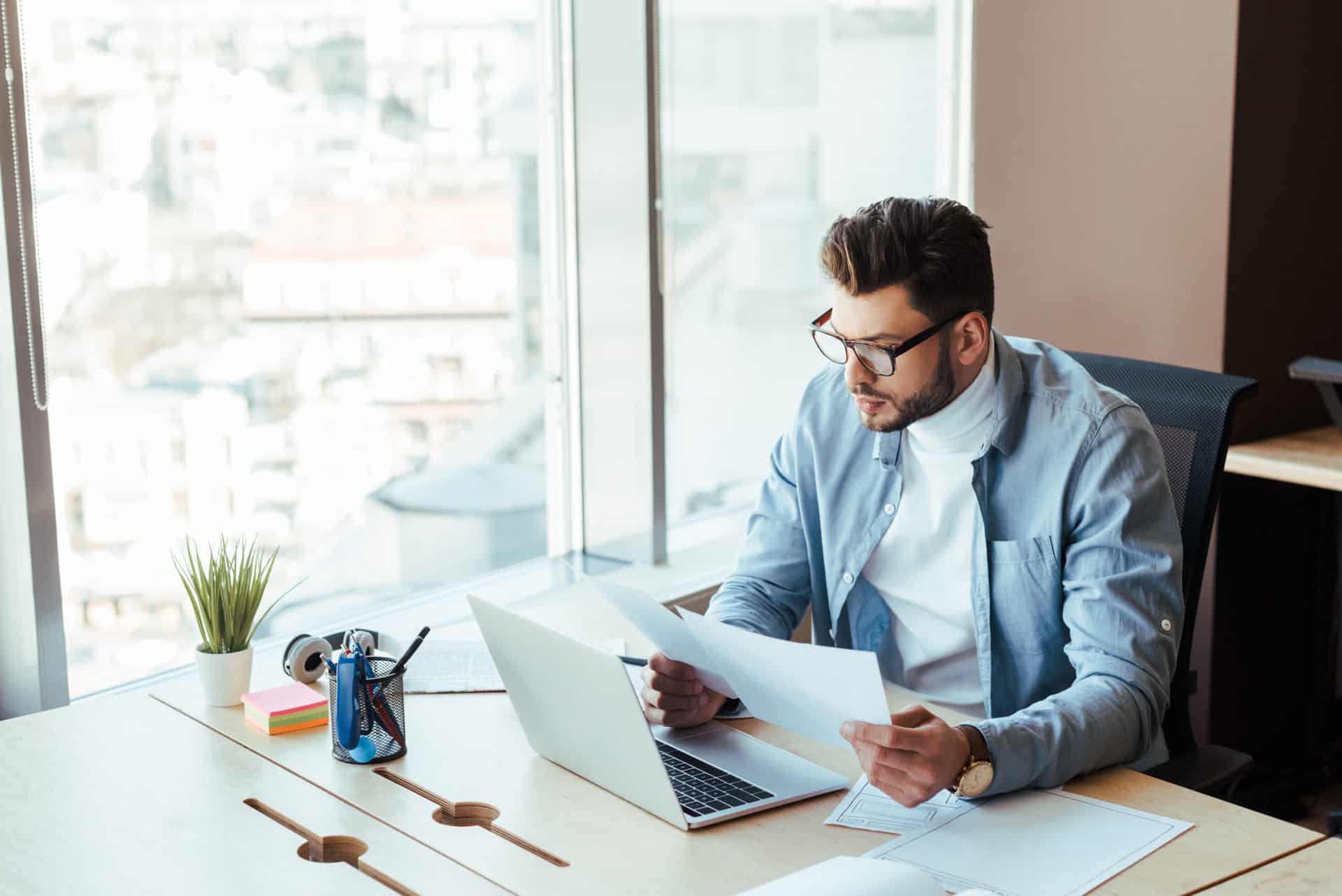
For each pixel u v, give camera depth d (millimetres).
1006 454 1644
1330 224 2949
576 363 2703
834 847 1198
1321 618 2928
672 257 2857
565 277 2689
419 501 2711
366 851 1200
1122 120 2854
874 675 1188
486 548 2791
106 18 2135
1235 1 2625
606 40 2539
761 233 3029
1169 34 2746
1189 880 1108
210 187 2334
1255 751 2994
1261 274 2801
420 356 2676
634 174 2568
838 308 1563
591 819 1259
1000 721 1310
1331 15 2852
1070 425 1613
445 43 2584
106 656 2238
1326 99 2883
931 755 1228
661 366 2645
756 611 1803
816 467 1815
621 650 1751
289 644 1665
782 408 3180
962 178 3350
